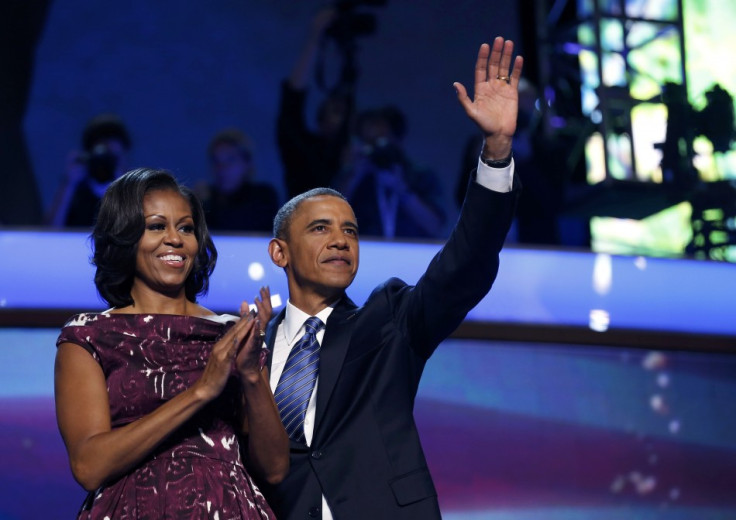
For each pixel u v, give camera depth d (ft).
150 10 86.58
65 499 39.99
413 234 63.98
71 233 45.75
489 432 42.68
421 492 28.22
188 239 26.84
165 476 24.20
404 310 30.91
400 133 67.56
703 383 45.27
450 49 86.99
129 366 25.00
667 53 77.56
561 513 41.93
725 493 43.55
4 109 83.05
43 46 84.69
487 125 29.86
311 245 31.81
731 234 68.33
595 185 71.36
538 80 78.02
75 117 84.38
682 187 69.56
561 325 45.21
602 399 44.11
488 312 45.42
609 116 73.05
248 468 27.04
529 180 65.82
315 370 30.19
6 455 40.24
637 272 48.21
